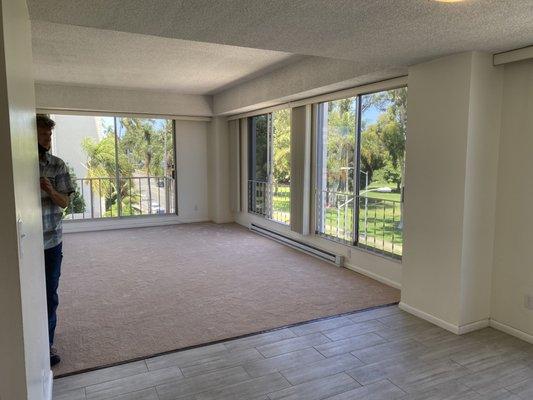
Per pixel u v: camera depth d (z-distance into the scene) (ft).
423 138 10.22
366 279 13.78
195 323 10.25
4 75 3.39
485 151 9.43
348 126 14.78
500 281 9.82
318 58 13.60
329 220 16.15
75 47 12.57
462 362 8.39
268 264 15.57
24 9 5.25
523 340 9.35
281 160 19.38
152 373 7.97
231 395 7.27
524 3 6.18
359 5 6.34
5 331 3.61
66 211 22.72
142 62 14.65
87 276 14.07
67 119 22.57
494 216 9.82
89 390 7.41
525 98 9.04
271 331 9.81
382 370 8.08
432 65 9.86
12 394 3.69
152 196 24.29
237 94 19.71
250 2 6.27
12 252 3.57
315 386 7.54
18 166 3.89
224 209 24.44
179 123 23.86
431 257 10.22
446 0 6.08
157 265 15.44
